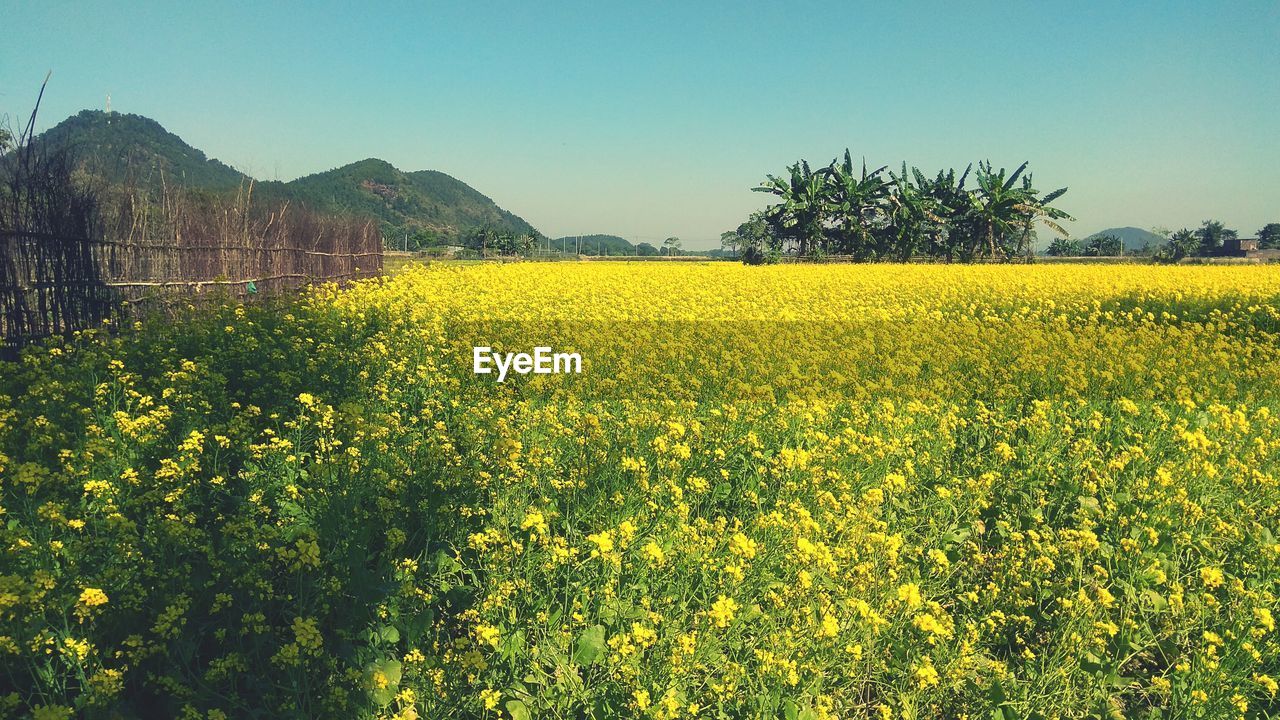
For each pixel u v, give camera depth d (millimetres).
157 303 11273
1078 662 4297
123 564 3834
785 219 58219
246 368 8414
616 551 4625
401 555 4562
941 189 59625
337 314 13719
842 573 4828
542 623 4031
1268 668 4336
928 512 6164
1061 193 56281
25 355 7281
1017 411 8922
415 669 3584
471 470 5449
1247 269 28109
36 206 8648
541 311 15547
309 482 5320
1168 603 4844
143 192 11523
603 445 6207
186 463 4965
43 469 4457
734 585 4426
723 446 6844
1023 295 19062
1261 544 5465
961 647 4227
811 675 3967
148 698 3555
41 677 3207
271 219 17359
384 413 7500
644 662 3814
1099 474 6785
